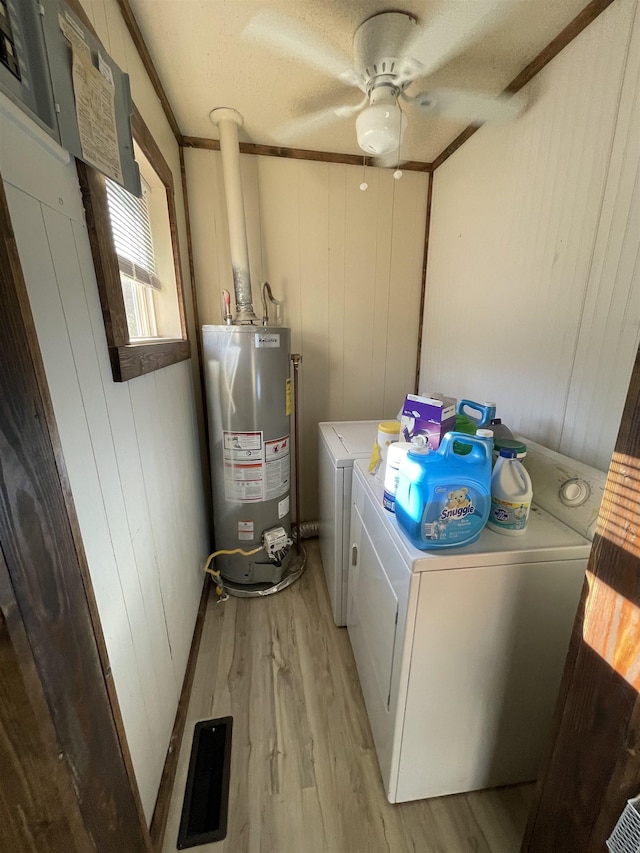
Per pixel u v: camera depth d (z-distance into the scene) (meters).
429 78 1.31
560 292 1.19
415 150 1.88
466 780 1.08
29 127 0.57
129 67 1.10
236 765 1.16
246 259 1.75
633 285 0.96
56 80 0.64
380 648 1.09
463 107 1.45
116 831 0.68
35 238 0.58
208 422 1.80
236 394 1.67
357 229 2.07
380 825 1.02
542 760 0.80
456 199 1.81
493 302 1.55
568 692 0.72
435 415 1.08
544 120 1.24
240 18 1.11
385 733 1.07
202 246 1.93
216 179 1.88
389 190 2.05
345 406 2.32
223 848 0.97
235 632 1.67
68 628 0.56
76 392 0.70
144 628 1.01
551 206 1.22
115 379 0.87
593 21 1.04
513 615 0.92
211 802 1.07
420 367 2.31
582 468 1.01
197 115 1.63
